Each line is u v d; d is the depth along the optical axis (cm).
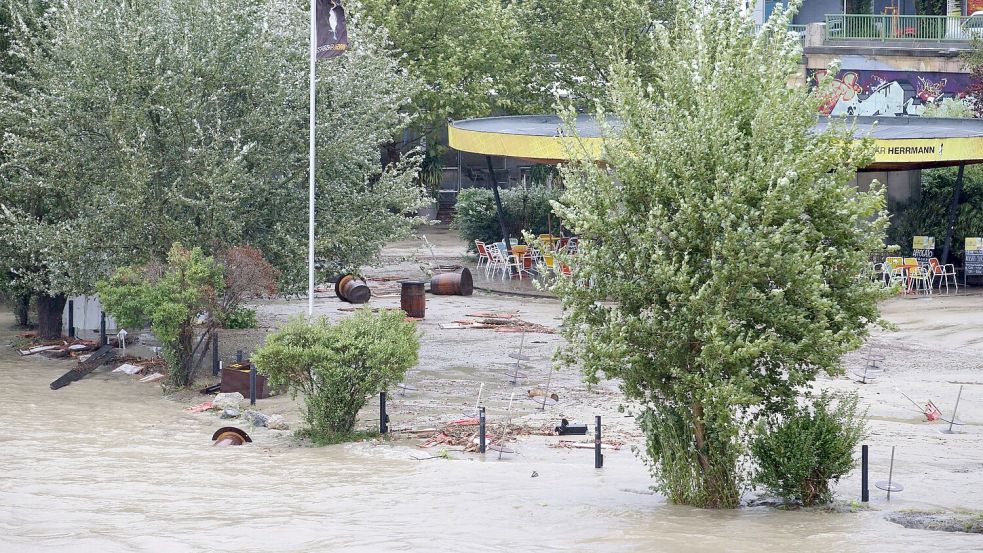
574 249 6825
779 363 2225
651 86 2330
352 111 4503
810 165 2103
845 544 1748
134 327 4025
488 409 3438
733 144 2153
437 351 4512
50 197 4672
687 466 2194
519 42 8725
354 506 2125
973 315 5106
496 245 7044
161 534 1788
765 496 2291
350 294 5950
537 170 9269
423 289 5453
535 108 8750
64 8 4278
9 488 2262
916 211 6519
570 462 2752
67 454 2775
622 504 2194
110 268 4350
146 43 4219
